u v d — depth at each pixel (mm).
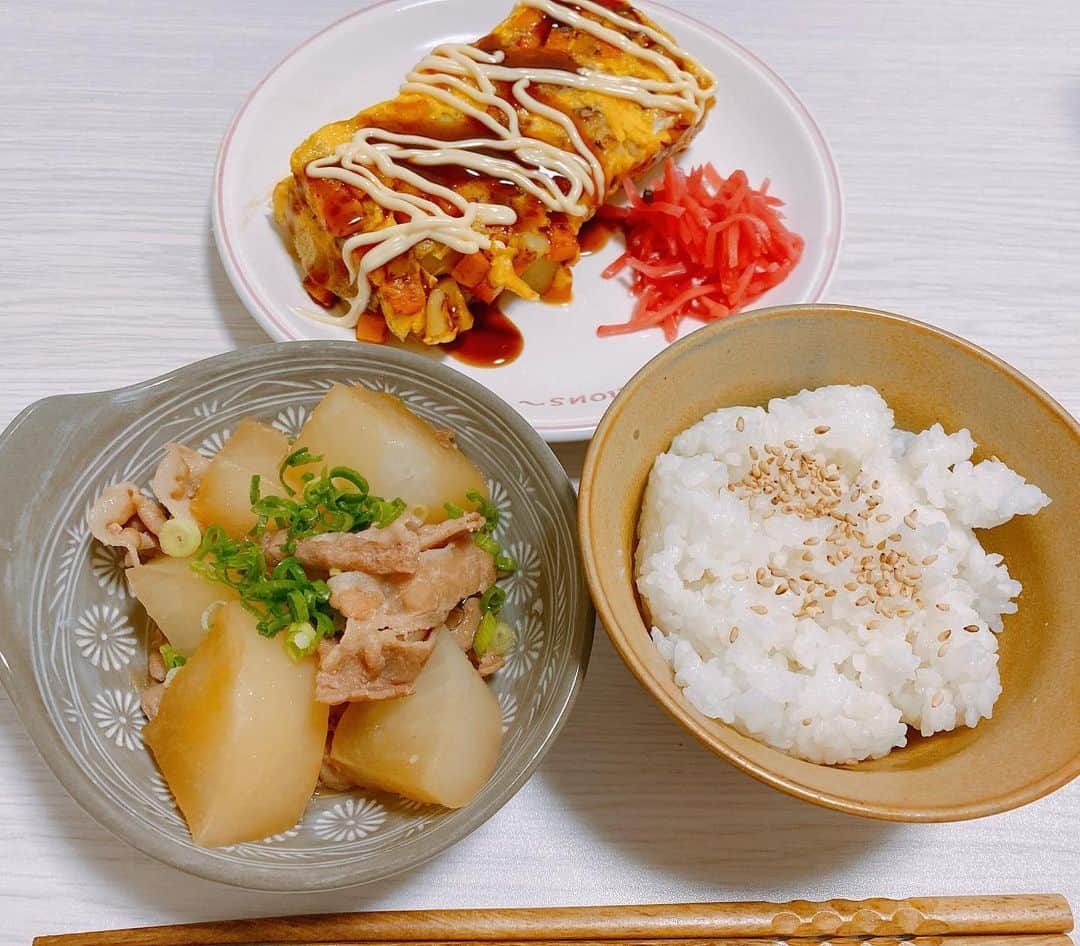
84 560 293
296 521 283
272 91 410
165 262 390
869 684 290
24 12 450
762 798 302
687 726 255
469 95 392
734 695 277
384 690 271
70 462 291
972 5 488
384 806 279
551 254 382
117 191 405
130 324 375
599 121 394
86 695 282
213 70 440
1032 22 485
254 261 380
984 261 411
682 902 287
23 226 393
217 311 381
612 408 289
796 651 289
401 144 377
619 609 274
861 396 312
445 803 265
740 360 311
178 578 286
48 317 373
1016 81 464
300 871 250
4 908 278
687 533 296
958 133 447
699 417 317
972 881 294
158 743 271
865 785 260
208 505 295
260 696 264
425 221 359
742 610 286
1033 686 284
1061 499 296
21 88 427
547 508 302
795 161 421
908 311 397
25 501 281
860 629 293
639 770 303
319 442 298
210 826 257
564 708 267
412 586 280
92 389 360
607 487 291
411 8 437
